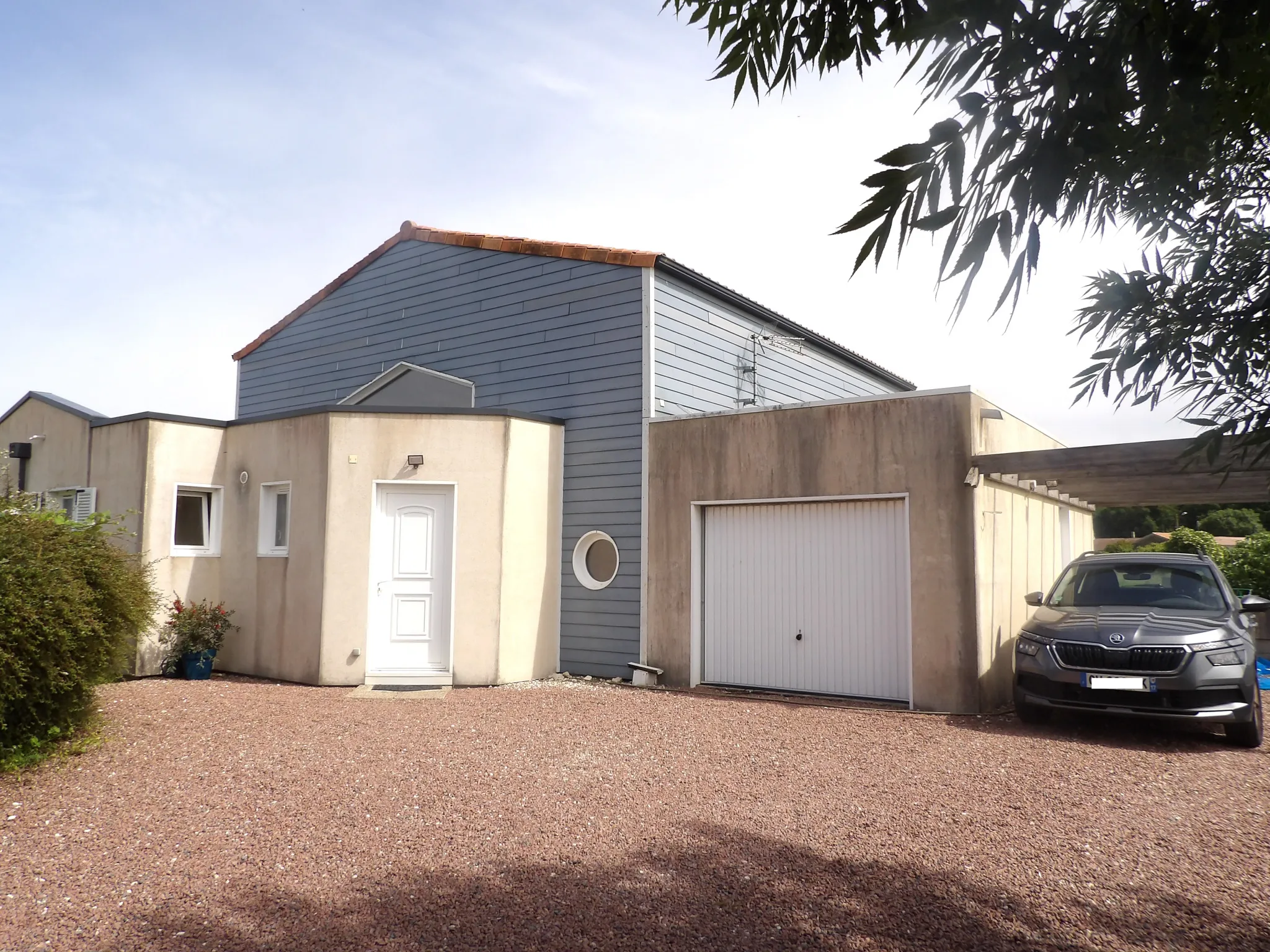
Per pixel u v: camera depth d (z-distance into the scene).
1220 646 7.14
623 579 10.86
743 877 4.19
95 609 6.66
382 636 10.18
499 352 12.29
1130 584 8.66
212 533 11.52
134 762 6.39
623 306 11.14
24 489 13.13
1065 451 8.31
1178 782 5.91
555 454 11.30
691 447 10.51
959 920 3.69
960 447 8.85
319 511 10.23
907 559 9.16
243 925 3.67
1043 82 1.66
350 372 14.21
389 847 4.63
